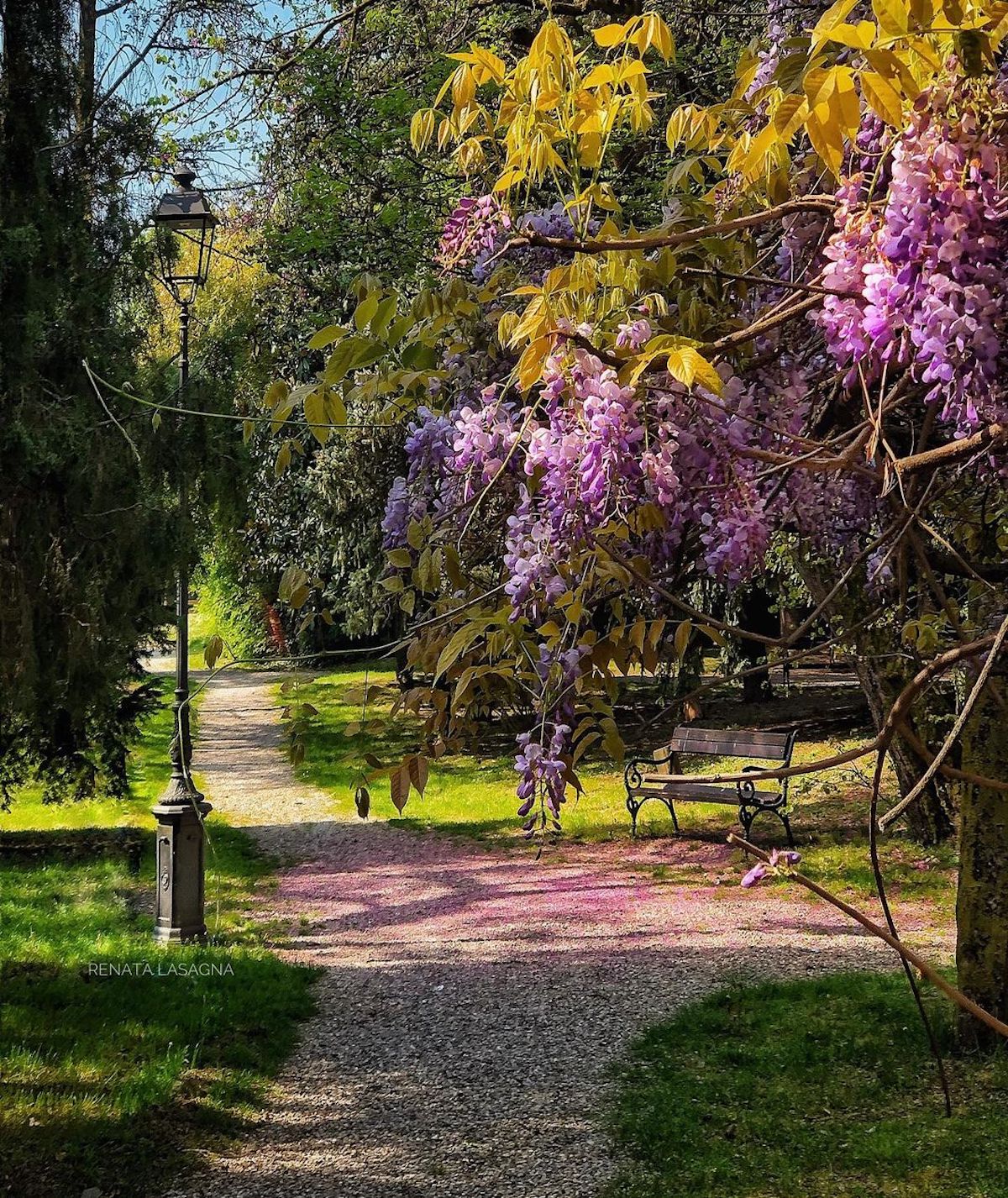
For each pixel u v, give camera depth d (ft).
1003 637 4.34
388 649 6.52
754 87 7.70
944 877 29.43
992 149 4.35
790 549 9.18
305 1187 14.96
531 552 6.10
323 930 29.12
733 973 23.06
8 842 37.24
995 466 6.31
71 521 18.61
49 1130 16.17
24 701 18.89
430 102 29.14
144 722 27.78
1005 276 4.41
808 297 6.66
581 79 6.81
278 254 36.68
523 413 6.56
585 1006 21.81
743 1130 15.56
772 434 6.63
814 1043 18.43
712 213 7.26
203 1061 19.26
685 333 6.61
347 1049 20.34
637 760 37.55
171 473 19.85
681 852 35.06
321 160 33.06
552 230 7.79
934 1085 16.39
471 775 50.83
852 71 4.20
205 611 89.76
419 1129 16.79
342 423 6.52
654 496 5.96
